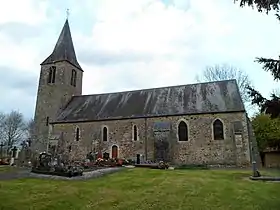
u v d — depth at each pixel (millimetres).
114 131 28453
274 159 29031
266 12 8305
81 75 37406
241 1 8352
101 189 12672
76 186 13023
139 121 27859
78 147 29203
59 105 32656
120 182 14281
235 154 24328
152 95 30719
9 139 60094
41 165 17594
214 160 24828
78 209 9992
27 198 10766
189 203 10664
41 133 32375
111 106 30922
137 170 18750
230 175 16750
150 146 26844
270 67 8359
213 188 12820
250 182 14320
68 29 37719
